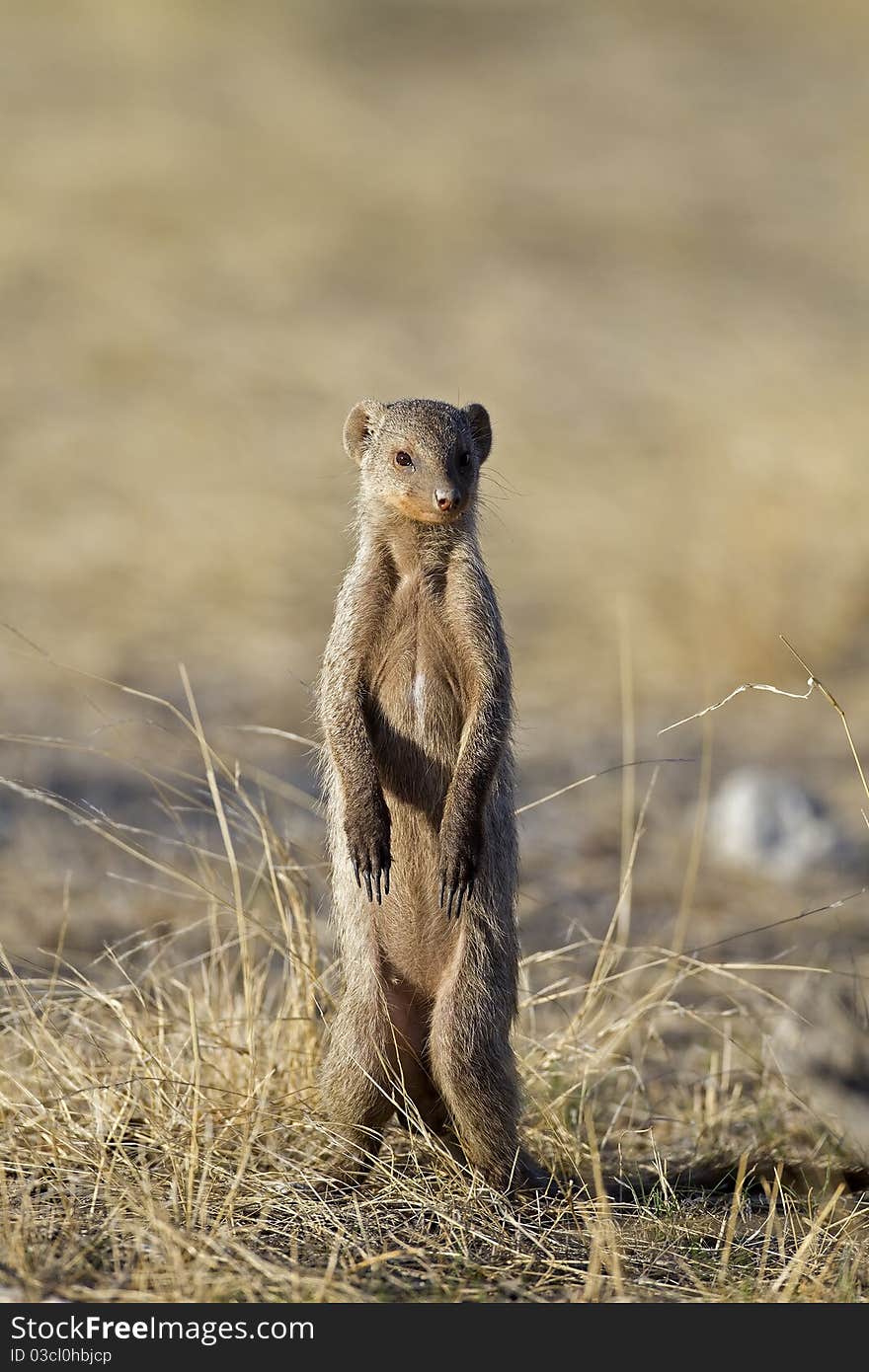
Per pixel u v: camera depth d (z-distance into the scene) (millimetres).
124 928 9500
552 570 18109
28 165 31375
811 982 8062
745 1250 5898
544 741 13828
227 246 28719
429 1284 5477
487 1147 6438
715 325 27078
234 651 15766
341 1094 6574
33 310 25688
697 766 13336
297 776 12508
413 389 23656
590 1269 5480
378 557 6777
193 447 21125
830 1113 7008
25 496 19469
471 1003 6504
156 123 34062
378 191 31969
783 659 15406
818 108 40844
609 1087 7586
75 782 12141
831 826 11617
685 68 43438
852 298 29172
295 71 38781
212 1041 7004
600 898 10500
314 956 7238
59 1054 6770
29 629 15891
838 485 18172
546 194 33094
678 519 18781
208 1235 5617
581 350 25609
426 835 6719
